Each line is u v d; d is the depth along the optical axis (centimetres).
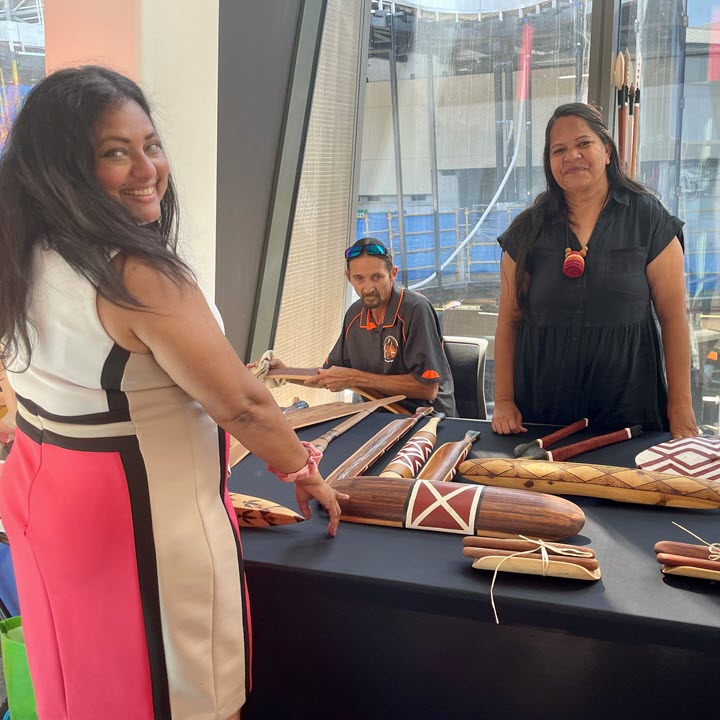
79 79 100
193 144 233
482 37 331
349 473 161
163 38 214
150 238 101
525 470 155
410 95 347
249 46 274
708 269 317
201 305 105
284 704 145
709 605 114
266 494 160
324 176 340
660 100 308
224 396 108
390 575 125
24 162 99
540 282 191
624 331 188
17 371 111
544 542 128
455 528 139
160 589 111
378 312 240
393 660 137
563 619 115
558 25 320
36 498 113
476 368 267
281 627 140
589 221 186
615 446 178
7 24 235
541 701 131
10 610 183
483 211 349
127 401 107
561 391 196
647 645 123
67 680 117
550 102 328
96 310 100
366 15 339
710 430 329
